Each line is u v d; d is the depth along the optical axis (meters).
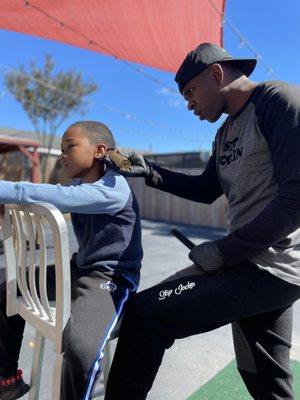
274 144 1.21
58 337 1.30
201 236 7.44
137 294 1.37
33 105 17.59
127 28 3.72
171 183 1.75
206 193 1.79
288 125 1.17
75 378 1.23
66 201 1.38
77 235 1.58
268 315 1.47
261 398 1.50
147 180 1.72
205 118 1.45
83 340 1.24
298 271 1.34
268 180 1.30
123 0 3.21
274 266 1.30
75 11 3.47
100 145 1.58
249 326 1.50
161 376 2.21
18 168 13.11
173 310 1.28
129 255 1.52
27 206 1.38
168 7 3.23
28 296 1.53
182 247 6.03
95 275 1.46
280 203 1.14
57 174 16.75
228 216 1.48
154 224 9.11
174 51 4.10
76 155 1.55
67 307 1.30
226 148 1.44
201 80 1.38
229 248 1.22
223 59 1.36
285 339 1.48
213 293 1.27
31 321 1.50
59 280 1.28
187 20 3.41
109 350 1.65
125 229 1.51
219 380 2.18
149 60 4.46
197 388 2.09
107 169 1.60
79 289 1.44
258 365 1.49
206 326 1.32
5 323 1.64
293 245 1.32
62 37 4.14
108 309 1.35
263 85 1.32
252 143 1.31
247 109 1.34
